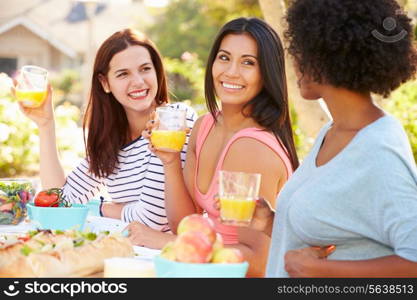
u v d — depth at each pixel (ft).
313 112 19.54
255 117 11.48
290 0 8.91
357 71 8.04
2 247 8.57
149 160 13.99
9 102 26.78
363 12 7.95
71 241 8.89
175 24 96.73
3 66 113.50
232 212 8.44
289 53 8.64
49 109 14.99
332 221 8.02
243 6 70.90
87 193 15.34
